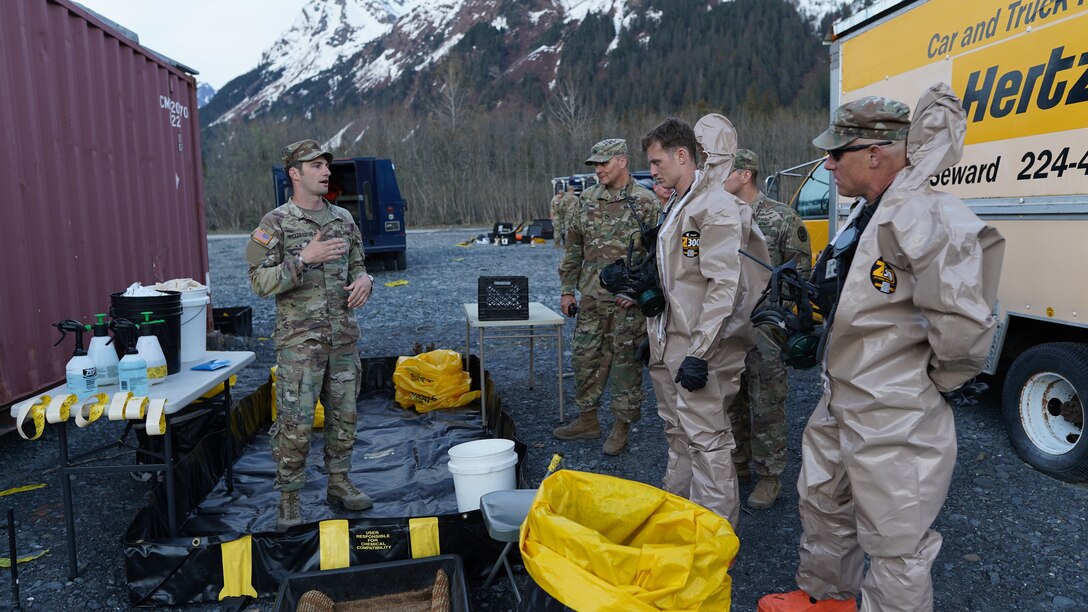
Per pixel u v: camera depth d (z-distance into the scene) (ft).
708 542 6.22
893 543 6.15
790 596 7.60
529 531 6.77
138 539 8.97
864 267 6.15
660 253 8.66
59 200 15.06
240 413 14.08
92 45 16.63
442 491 11.98
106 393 9.04
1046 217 11.31
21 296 13.75
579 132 142.51
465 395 16.52
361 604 8.18
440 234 88.74
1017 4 11.59
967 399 6.22
